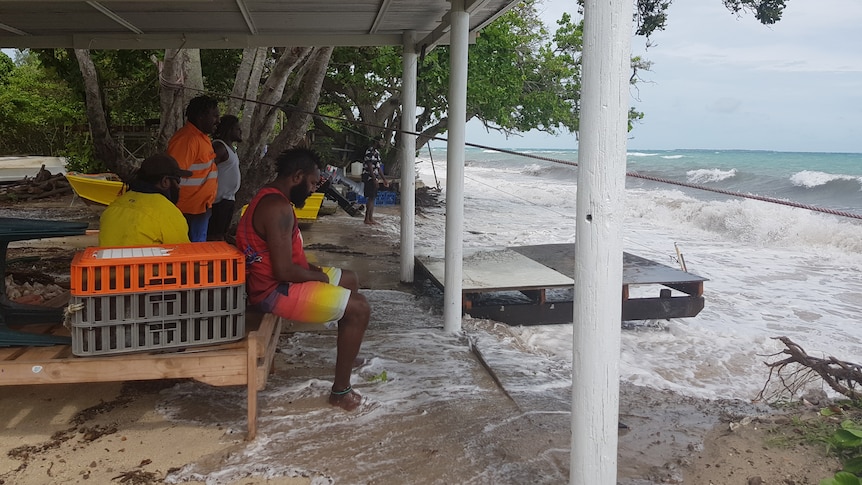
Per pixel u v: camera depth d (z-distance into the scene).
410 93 7.29
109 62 13.55
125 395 4.09
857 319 7.62
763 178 28.91
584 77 2.46
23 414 3.79
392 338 5.46
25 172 22.23
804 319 7.58
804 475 3.23
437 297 7.07
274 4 5.88
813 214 15.47
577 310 2.58
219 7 5.96
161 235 3.85
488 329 6.04
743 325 7.28
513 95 16.89
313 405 4.00
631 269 7.18
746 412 4.25
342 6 5.99
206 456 3.35
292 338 5.32
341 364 3.91
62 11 6.01
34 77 32.59
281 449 3.45
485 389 4.38
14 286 5.75
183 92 8.83
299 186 3.77
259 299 3.75
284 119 15.20
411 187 7.47
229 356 3.37
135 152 13.16
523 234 13.60
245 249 3.71
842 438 3.36
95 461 3.28
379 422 3.80
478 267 7.24
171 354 3.33
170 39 7.33
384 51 16.09
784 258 11.85
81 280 3.14
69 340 3.52
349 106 19.98
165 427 3.67
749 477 3.25
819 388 4.75
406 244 7.56
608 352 2.56
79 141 19.16
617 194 2.47
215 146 6.38
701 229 15.72
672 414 4.21
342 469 3.25
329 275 4.12
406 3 5.85
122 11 6.13
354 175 17.98
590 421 2.60
